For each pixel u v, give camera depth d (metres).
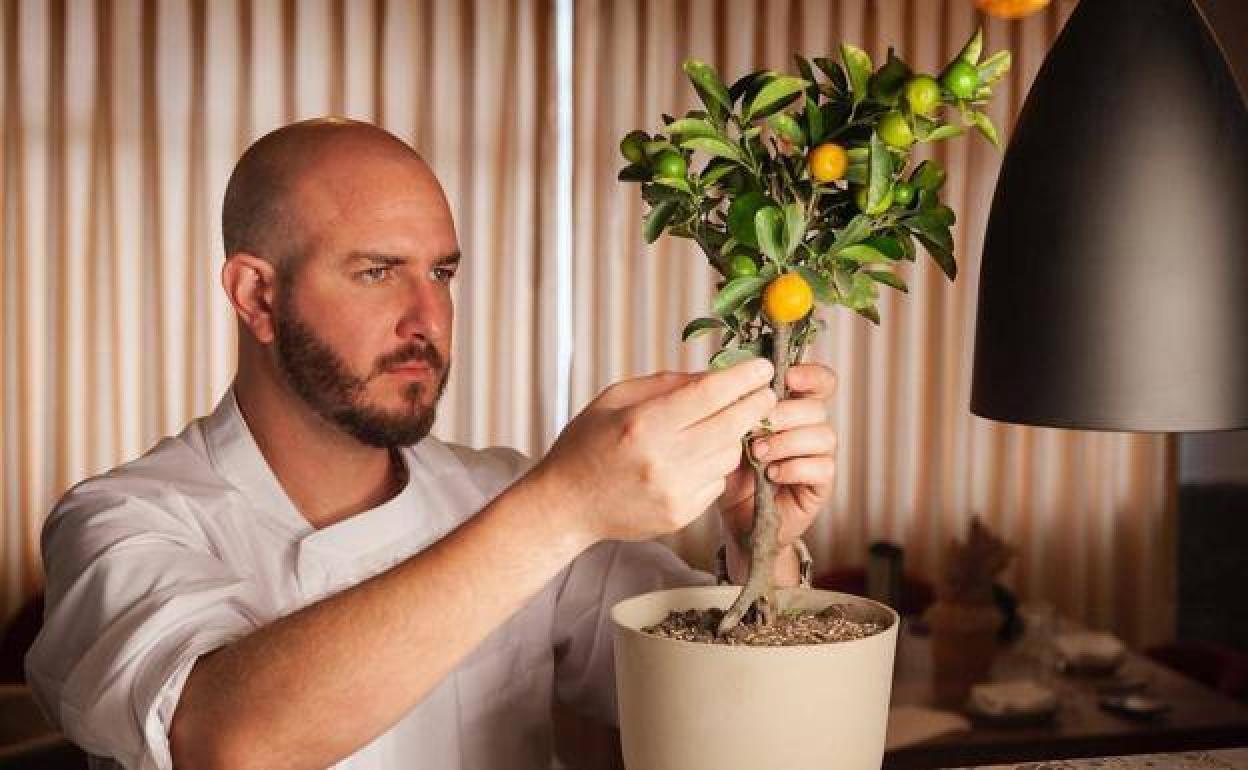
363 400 1.25
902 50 4.77
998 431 4.94
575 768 2.06
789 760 0.84
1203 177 0.85
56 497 4.23
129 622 1.07
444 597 0.89
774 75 0.90
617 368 4.69
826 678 0.84
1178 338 0.85
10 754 2.09
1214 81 0.87
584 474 0.86
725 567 1.19
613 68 4.61
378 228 1.23
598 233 4.63
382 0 4.42
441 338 1.27
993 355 0.93
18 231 4.18
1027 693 2.46
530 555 0.88
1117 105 0.86
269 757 0.93
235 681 0.94
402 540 1.39
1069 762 1.21
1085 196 0.87
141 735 1.01
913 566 4.93
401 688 0.91
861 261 0.93
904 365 4.88
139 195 4.26
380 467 1.42
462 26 4.50
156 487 1.31
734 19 4.66
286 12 4.35
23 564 4.20
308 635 0.92
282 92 4.36
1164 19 0.87
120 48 4.22
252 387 1.35
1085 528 5.02
